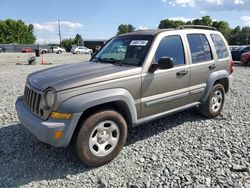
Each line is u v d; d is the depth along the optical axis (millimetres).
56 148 4324
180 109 4949
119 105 4020
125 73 3975
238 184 3363
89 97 3562
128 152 4230
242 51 20656
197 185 3346
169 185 3363
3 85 10266
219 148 4383
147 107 4309
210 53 5527
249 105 7047
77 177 3555
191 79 5020
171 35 4762
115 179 3506
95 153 3732
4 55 41094
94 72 3918
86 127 3586
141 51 4414
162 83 4461
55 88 3461
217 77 5570
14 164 3855
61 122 3432
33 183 3408
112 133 3891
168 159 4016
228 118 5906
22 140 4641
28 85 4129
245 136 4895
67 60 28703
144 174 3617
